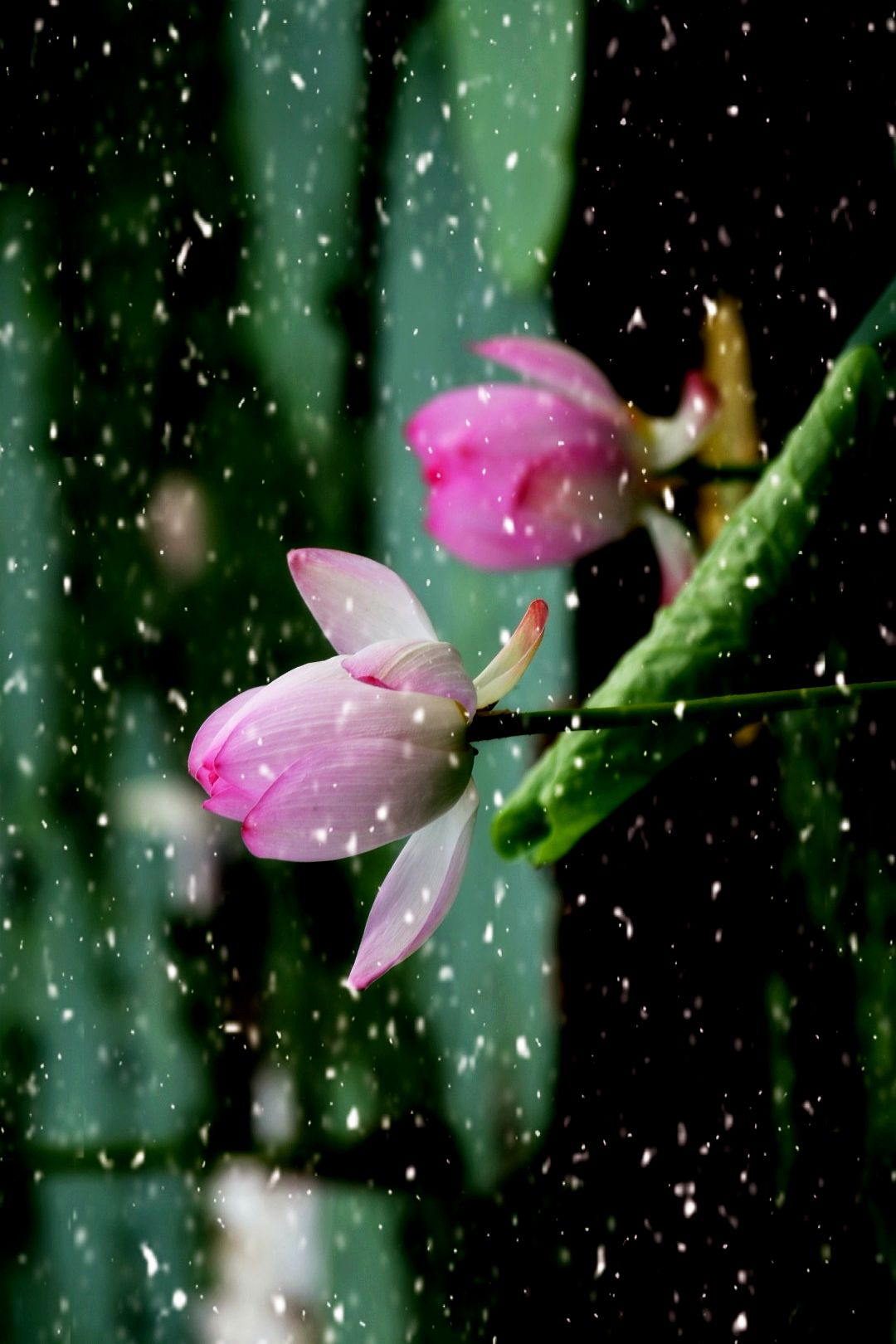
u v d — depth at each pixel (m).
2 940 2.67
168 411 2.79
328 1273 2.16
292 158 2.68
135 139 2.84
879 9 1.84
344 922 2.48
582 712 1.54
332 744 1.52
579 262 1.95
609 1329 1.92
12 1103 2.53
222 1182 2.29
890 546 1.68
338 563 1.57
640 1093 1.95
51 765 2.72
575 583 2.10
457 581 2.31
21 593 2.80
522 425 1.69
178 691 2.74
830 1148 1.73
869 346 1.70
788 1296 1.75
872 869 1.73
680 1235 1.89
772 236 1.86
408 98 2.52
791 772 1.75
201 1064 2.47
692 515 1.74
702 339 1.86
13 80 2.87
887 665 1.69
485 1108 2.10
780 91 1.87
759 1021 1.88
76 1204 2.34
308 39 2.64
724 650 1.66
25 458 2.85
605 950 2.00
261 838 1.52
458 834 1.55
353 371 2.62
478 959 2.18
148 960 2.58
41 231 2.88
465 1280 2.04
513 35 1.94
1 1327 2.31
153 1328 2.27
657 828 1.91
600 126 1.91
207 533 2.75
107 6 2.84
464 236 2.41
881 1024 1.72
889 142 1.84
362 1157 2.20
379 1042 2.31
